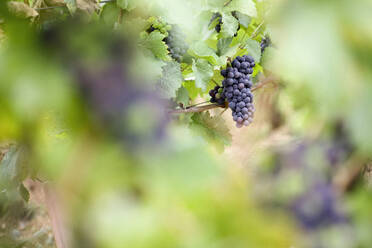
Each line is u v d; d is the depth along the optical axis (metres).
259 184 0.62
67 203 0.50
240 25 2.63
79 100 0.53
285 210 0.59
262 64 2.34
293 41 0.50
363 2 0.49
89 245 0.48
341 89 0.49
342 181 0.68
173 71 2.15
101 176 0.49
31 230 2.72
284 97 1.93
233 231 0.49
